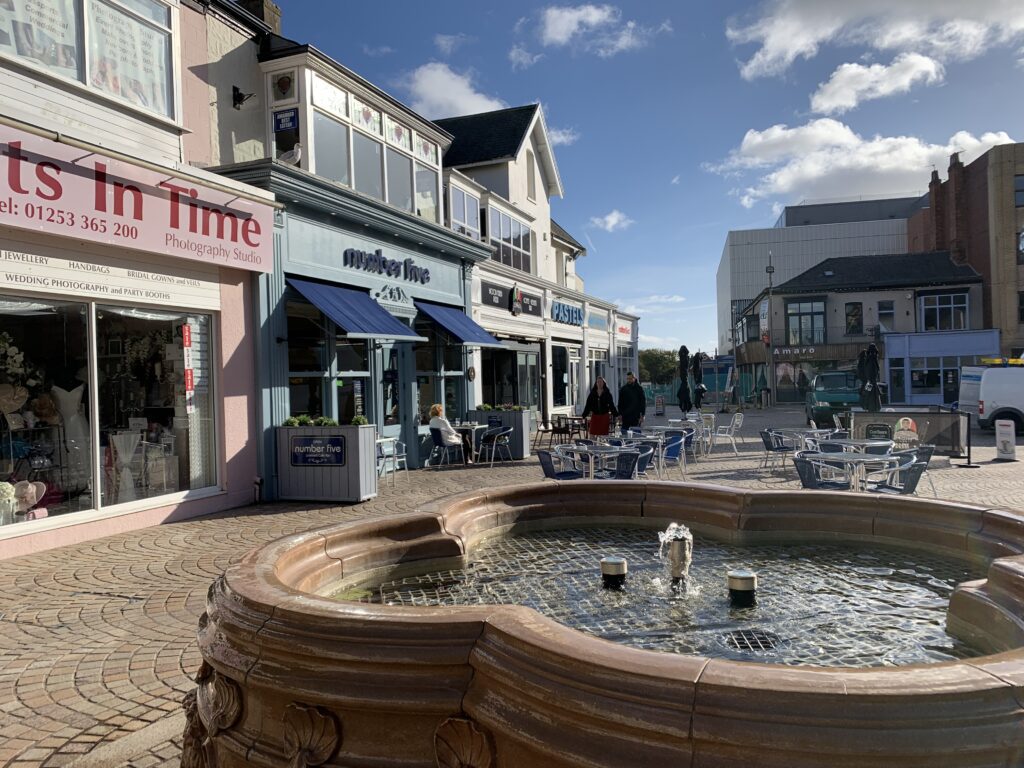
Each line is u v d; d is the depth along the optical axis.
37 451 7.68
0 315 7.36
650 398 51.66
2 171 6.88
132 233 8.29
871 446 11.33
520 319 21.72
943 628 3.35
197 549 7.51
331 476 10.38
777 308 46.16
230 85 11.90
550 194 27.11
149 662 4.52
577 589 4.10
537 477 13.00
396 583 4.24
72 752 3.42
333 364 12.23
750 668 1.86
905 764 1.67
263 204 10.33
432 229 14.87
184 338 9.51
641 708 1.82
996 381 20.95
